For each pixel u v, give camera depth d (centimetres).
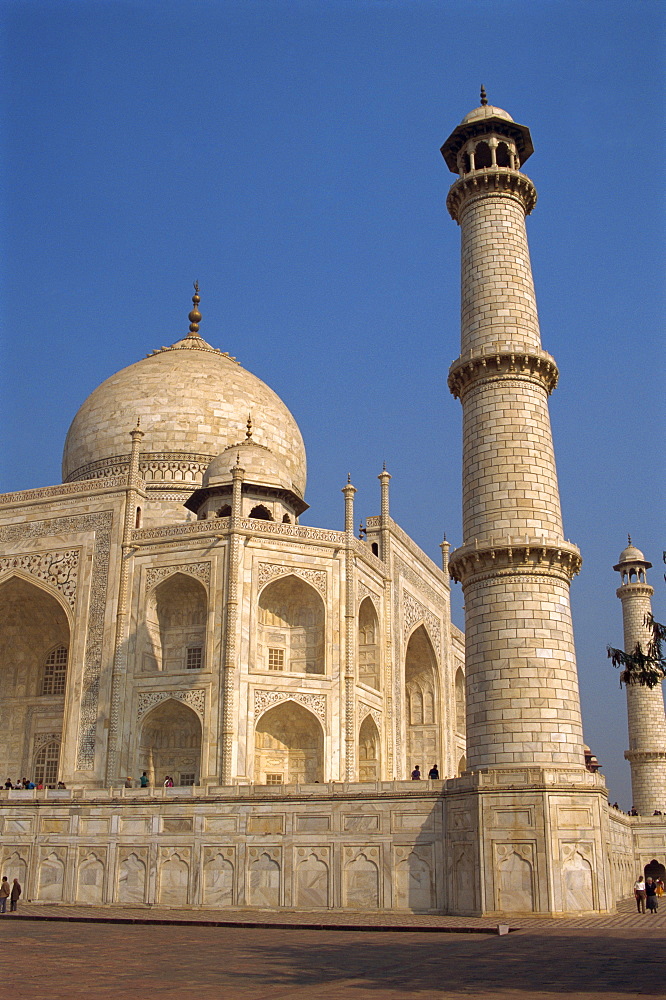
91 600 7925
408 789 5184
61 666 8800
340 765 7444
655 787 9319
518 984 2300
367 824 5241
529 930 3878
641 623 9975
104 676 7619
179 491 9525
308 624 7956
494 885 4569
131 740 7375
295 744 7625
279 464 9038
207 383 10219
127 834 5775
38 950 3238
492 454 5231
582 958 2861
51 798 6019
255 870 5416
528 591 4944
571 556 5044
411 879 5047
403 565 9275
